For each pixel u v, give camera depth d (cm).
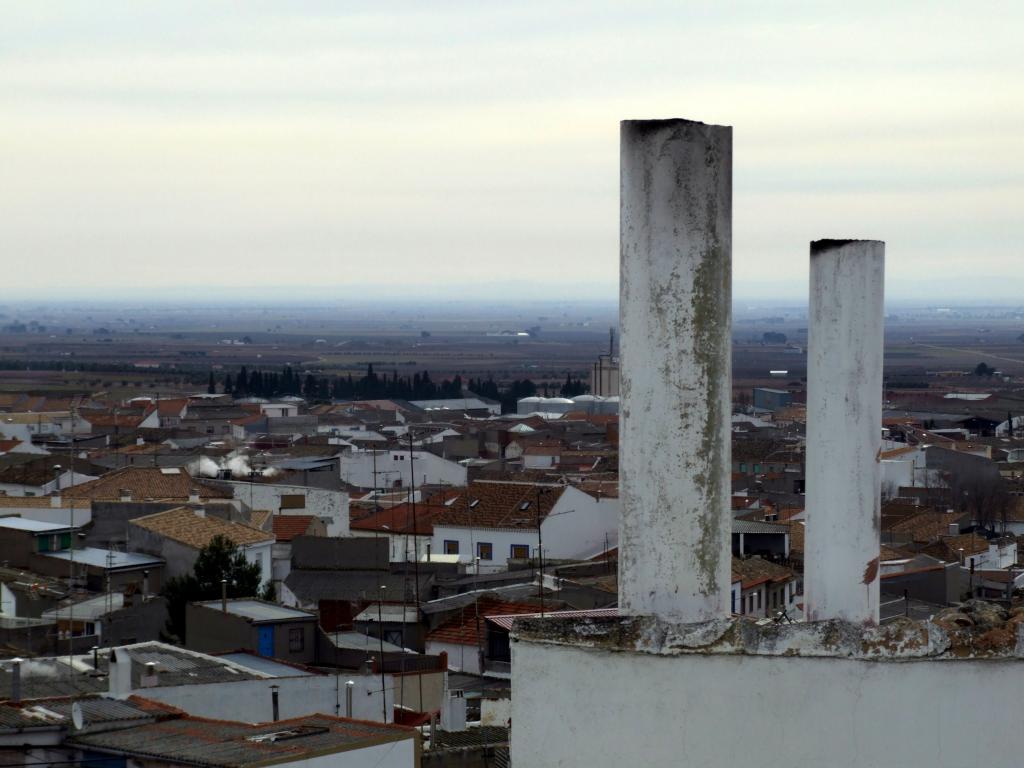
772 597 7431
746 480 13225
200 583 7769
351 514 12850
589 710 1034
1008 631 1038
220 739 3403
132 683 4394
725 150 1027
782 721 1027
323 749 3284
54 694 4275
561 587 7912
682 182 1019
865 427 1105
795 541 9244
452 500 11625
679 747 1029
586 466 16012
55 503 11144
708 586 1044
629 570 1052
